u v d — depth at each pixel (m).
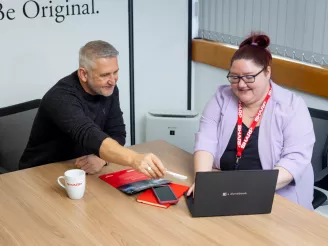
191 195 1.82
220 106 2.19
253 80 1.99
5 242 1.53
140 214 1.70
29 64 3.04
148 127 3.51
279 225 1.63
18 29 2.94
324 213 2.31
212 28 3.55
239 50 2.04
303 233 1.58
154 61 3.58
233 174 1.64
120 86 3.49
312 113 2.42
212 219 1.67
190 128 3.46
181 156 2.24
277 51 3.09
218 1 3.45
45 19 3.02
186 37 3.66
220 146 2.15
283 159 2.01
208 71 3.63
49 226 1.62
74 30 3.15
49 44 3.08
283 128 2.05
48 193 1.86
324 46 2.77
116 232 1.58
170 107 3.77
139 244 1.51
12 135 2.53
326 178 2.49
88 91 2.17
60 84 2.14
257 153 2.08
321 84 2.76
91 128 1.96
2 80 2.97
